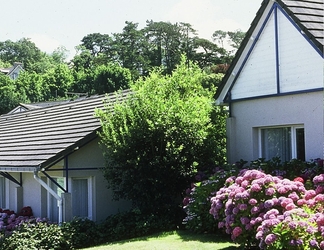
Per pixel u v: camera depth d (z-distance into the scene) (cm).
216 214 929
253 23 1209
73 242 1170
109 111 1334
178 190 1280
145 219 1237
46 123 1755
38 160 1273
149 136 1236
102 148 1373
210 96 1535
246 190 845
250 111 1255
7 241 1163
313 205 763
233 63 1278
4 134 1928
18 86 6569
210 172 1259
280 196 815
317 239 678
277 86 1164
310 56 1080
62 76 6875
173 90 1407
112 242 1158
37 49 11288
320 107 1064
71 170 1342
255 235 806
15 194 1609
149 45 7506
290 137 1184
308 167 1023
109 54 8162
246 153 1269
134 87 1386
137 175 1222
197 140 1268
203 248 920
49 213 1452
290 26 1126
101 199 1390
